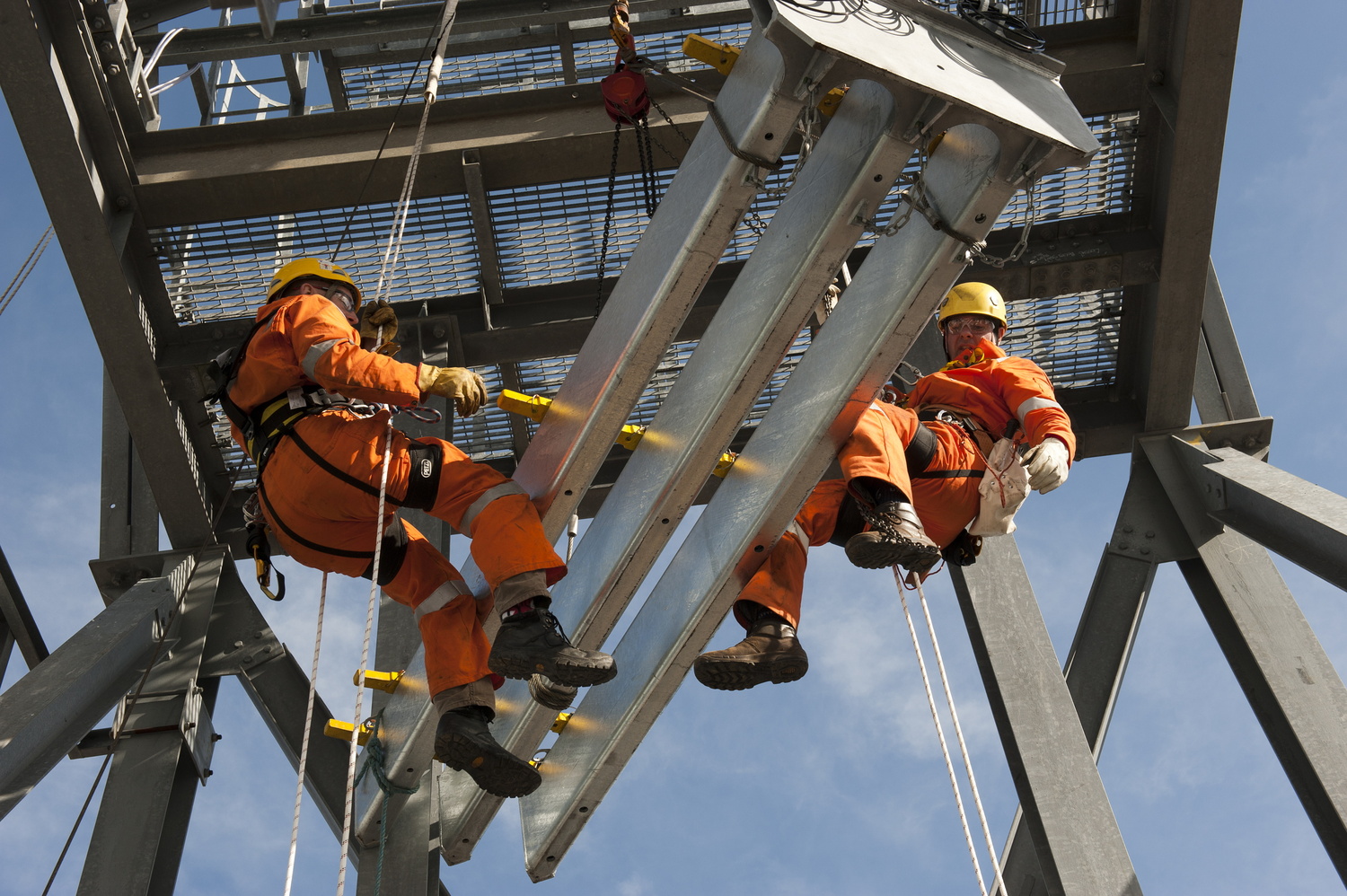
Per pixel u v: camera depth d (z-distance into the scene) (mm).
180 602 6715
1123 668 6516
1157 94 6320
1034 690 5840
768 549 3943
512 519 3598
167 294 6781
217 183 6535
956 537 4152
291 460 3580
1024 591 6180
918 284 3447
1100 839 5375
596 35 7941
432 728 5004
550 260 7188
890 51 3080
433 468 3643
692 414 3924
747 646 3768
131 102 6473
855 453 3723
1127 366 7324
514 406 4172
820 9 3076
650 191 3986
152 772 6074
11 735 5215
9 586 6816
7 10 5559
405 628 6133
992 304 4508
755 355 3689
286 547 3756
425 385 3559
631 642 4645
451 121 6812
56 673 5672
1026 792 5602
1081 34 6570
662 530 4105
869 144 3283
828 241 3443
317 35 7305
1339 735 5832
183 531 7039
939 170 3436
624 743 4613
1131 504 6902
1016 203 6828
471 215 6914
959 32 3338
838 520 4148
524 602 3494
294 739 6391
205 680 6801
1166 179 6520
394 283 7168
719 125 3422
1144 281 6844
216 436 7207
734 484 4078
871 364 3572
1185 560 6734
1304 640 6188
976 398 4078
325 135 6750
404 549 3854
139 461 7242
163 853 6086
